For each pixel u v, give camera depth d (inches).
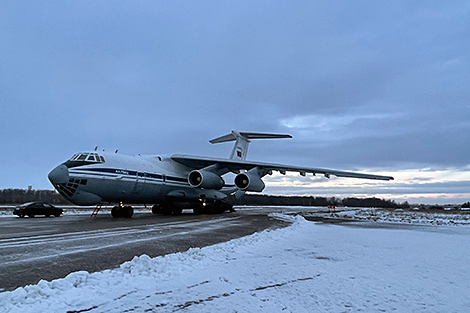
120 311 136.0
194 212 873.5
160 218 668.1
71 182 556.1
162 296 155.7
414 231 486.9
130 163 666.8
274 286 177.0
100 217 713.0
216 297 156.3
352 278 195.8
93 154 613.3
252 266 223.6
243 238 342.6
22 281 173.5
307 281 187.8
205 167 842.8
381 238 386.0
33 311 131.6
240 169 860.6
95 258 235.8
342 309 144.1
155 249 279.0
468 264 241.0
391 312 141.5
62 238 340.2
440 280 194.1
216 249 272.8
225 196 917.2
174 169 801.6
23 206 713.0
